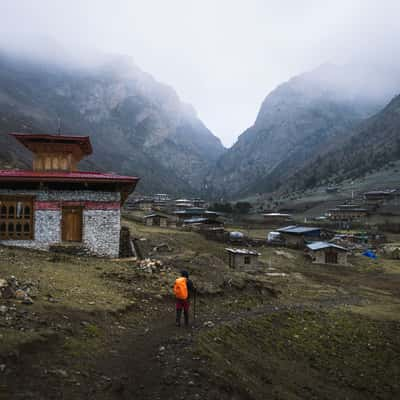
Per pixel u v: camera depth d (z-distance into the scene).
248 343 14.28
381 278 50.34
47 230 23.62
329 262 59.44
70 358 8.43
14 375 7.06
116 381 7.85
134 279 18.48
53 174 24.41
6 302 10.70
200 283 21.47
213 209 174.88
